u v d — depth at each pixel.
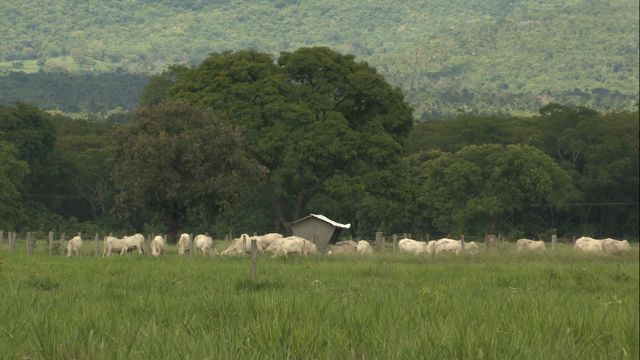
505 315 44.97
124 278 88.12
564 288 83.94
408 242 188.88
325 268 113.62
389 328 37.25
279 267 114.81
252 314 41.31
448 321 41.09
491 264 133.50
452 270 112.12
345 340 32.75
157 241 165.62
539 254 158.00
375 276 100.69
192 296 60.19
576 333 38.50
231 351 29.91
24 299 50.94
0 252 149.12
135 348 31.11
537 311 44.75
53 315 40.56
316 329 34.22
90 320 38.59
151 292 66.56
